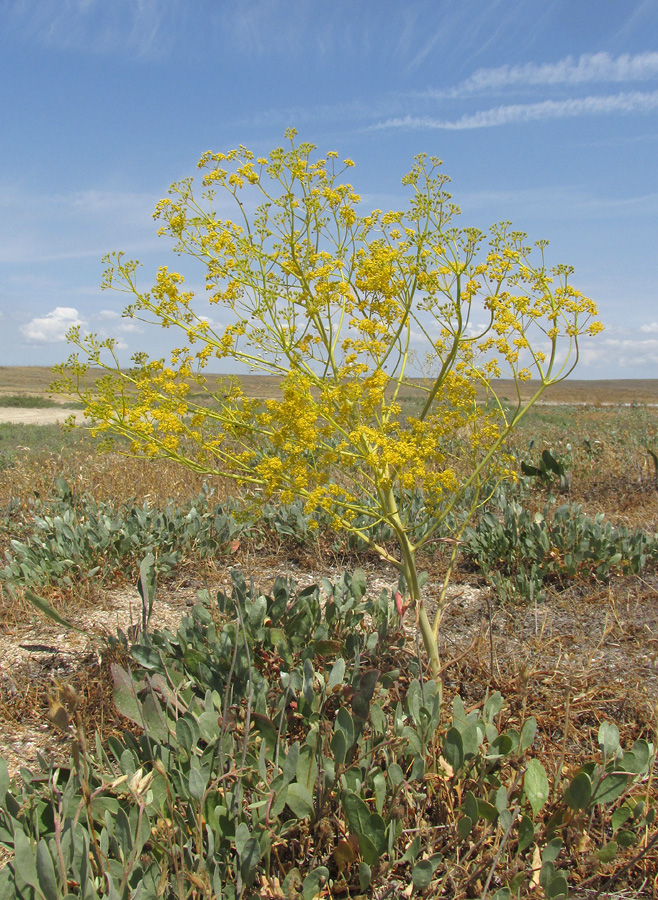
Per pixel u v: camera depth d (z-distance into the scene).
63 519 5.86
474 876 1.99
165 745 2.34
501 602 4.56
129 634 3.52
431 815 2.33
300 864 2.12
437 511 2.94
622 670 3.47
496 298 2.78
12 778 2.58
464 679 3.36
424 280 2.69
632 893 2.06
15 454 12.16
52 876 1.63
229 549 5.71
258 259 2.79
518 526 5.44
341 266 2.75
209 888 1.72
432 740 2.47
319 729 2.42
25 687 3.42
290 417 2.57
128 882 1.77
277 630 3.13
